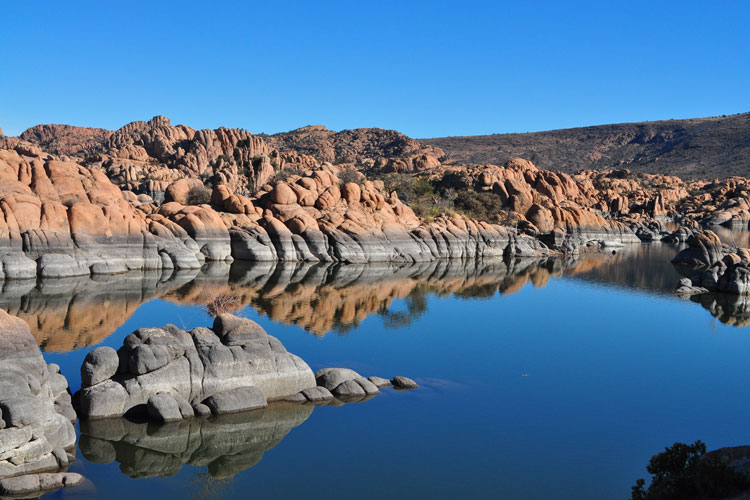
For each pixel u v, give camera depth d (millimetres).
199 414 17031
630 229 103438
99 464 14320
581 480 14555
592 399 20656
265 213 61656
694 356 27188
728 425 18438
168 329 17938
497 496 13695
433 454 15773
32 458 13117
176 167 121500
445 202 94562
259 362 18562
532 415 18875
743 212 132250
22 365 14203
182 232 52875
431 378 22031
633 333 32000
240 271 49156
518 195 100875
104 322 28016
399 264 61188
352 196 67875
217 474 14273
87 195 47500
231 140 129250
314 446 16000
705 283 49375
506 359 25578
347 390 19672
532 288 48031
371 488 13906
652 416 19109
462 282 49938
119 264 44750
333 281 46438
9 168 44812
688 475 11500
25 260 39500
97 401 16312
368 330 29922
